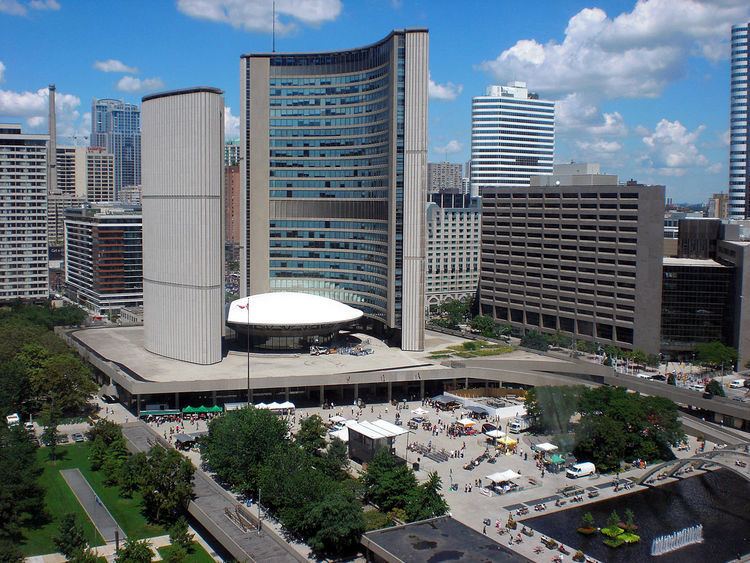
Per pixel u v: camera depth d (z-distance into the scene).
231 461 172.00
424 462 193.50
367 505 164.75
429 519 149.12
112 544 148.25
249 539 144.75
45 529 153.88
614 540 151.50
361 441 189.25
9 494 148.50
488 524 156.88
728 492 180.00
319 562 139.25
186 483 160.88
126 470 172.25
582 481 183.88
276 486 155.00
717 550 150.38
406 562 130.38
